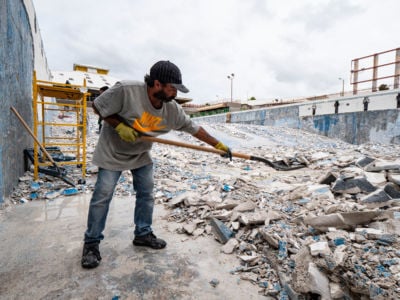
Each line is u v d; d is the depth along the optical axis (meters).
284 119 14.99
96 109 1.88
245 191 3.79
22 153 4.84
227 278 1.92
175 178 4.88
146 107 1.93
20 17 4.95
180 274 1.95
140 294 1.73
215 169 6.09
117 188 4.20
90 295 1.71
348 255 1.71
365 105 11.01
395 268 1.56
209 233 2.61
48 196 3.75
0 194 3.28
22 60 5.08
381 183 3.42
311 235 2.24
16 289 1.76
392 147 7.82
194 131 2.34
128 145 2.05
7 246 2.34
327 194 3.19
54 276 1.91
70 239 2.49
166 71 1.78
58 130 11.20
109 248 2.32
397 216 2.16
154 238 2.36
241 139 10.46
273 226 2.42
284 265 1.93
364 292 1.50
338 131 12.15
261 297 1.73
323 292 1.57
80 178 4.82
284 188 3.85
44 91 4.93
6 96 3.73
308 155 6.99
